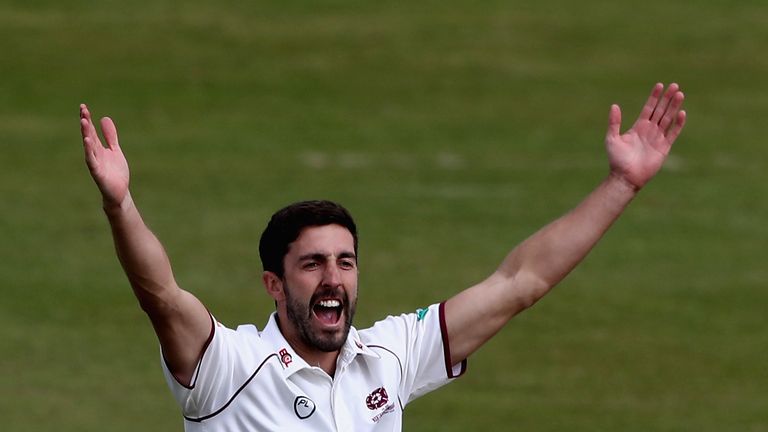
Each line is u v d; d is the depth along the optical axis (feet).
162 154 252.62
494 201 230.48
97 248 203.72
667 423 146.92
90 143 62.95
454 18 336.49
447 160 254.06
